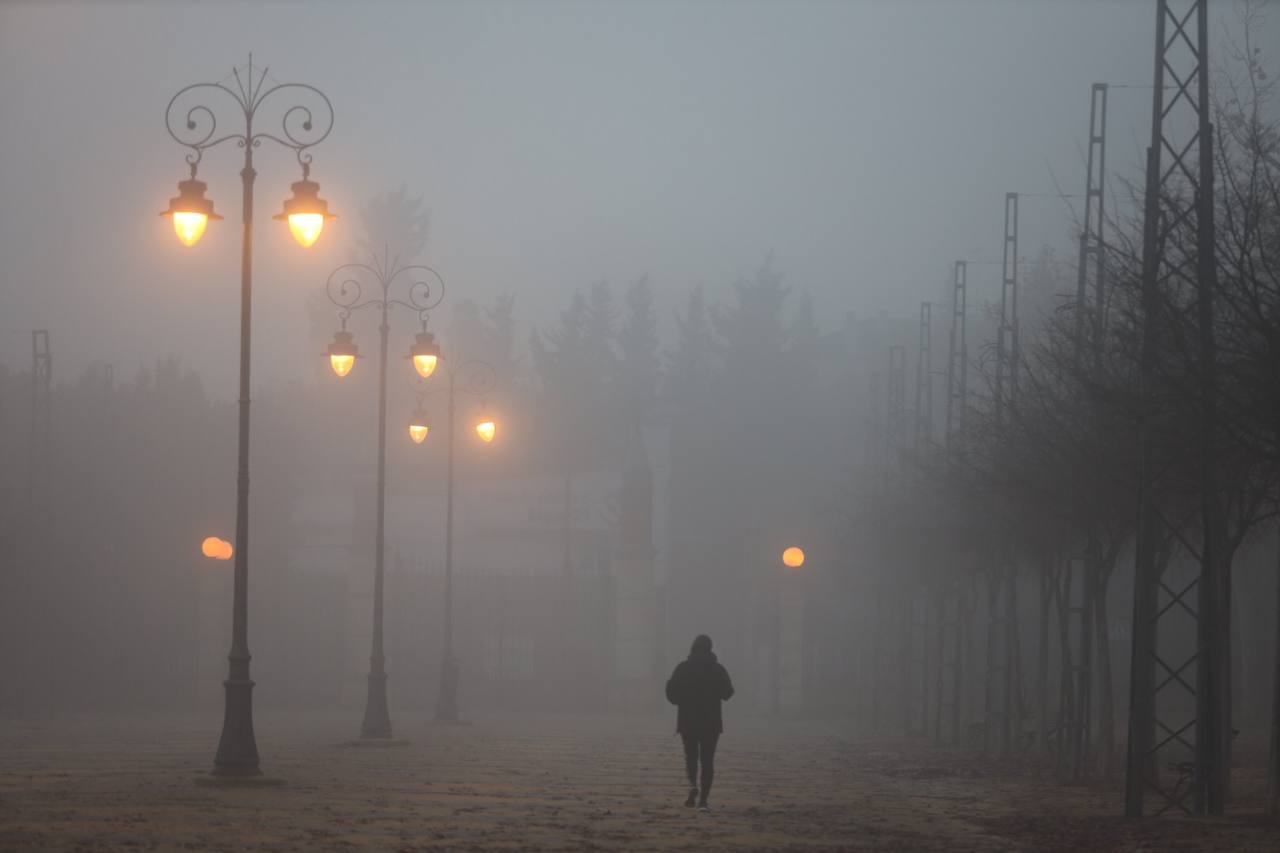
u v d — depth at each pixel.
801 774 86.50
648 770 85.38
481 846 44.78
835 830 53.28
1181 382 54.56
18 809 52.94
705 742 61.34
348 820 51.75
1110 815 60.78
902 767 93.44
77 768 75.69
